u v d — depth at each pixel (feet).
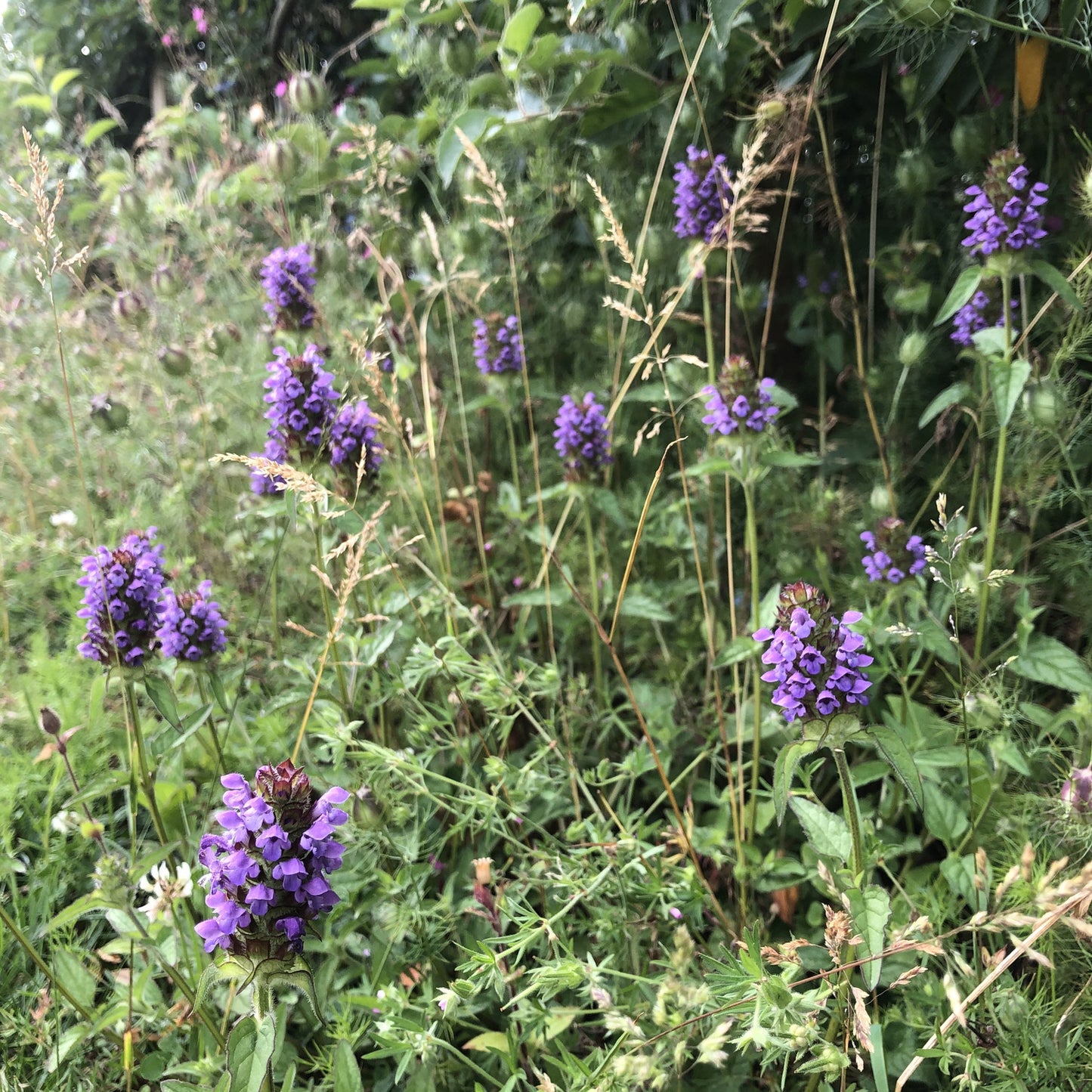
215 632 1.11
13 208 1.92
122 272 2.04
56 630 1.60
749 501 1.18
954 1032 0.89
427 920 1.06
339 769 1.12
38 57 2.59
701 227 1.38
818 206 1.62
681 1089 0.95
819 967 1.01
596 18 1.64
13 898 1.11
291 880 0.75
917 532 1.52
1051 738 1.13
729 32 1.38
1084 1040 0.92
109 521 1.64
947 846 1.06
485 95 1.69
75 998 1.00
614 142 1.64
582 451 1.32
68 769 1.09
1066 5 1.25
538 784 1.13
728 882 1.19
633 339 1.68
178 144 2.28
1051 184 1.50
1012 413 1.22
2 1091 0.94
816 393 1.84
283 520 1.44
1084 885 0.73
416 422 1.67
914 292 1.50
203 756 1.27
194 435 1.75
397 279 1.54
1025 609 1.15
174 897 0.97
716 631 1.34
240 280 2.07
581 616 1.46
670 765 1.31
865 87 1.65
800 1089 0.97
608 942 1.04
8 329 1.93
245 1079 0.76
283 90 2.12
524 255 1.83
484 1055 1.03
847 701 0.84
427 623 1.41
